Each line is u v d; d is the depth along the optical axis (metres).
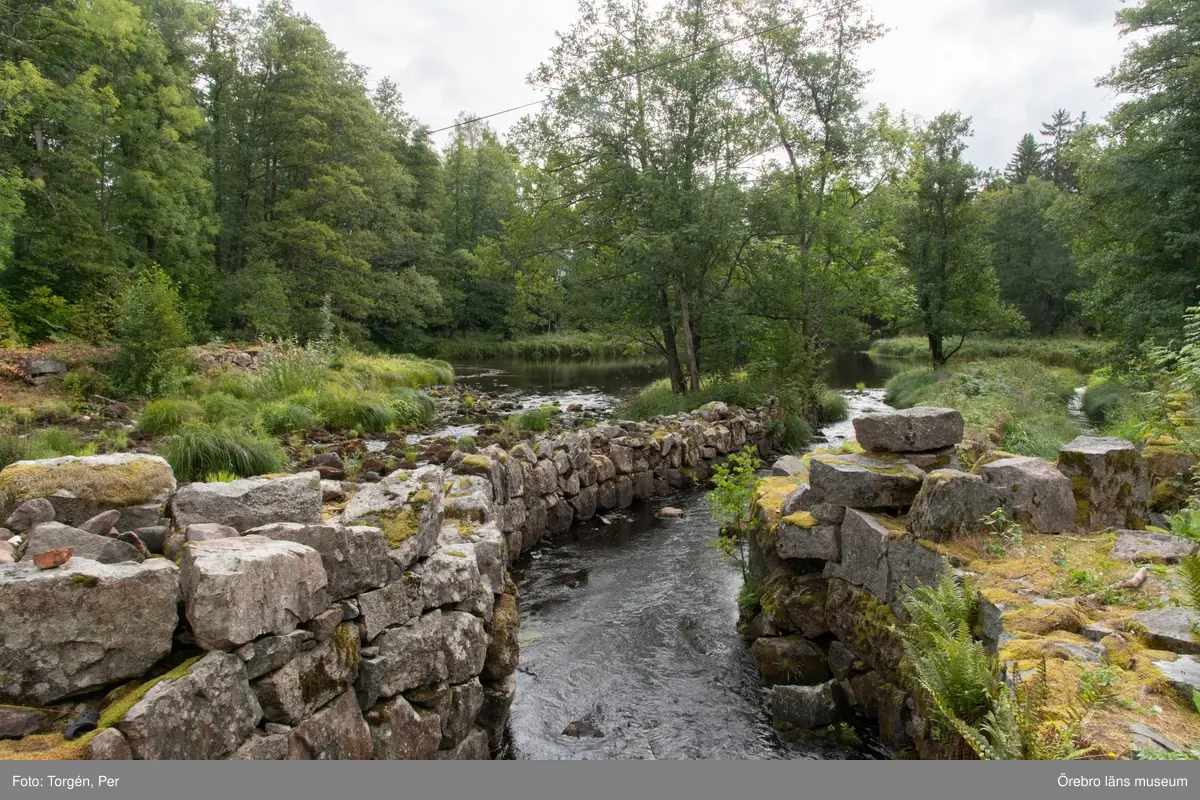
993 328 28.02
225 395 13.56
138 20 23.25
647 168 17.61
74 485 3.41
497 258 20.33
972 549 4.21
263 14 32.12
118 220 25.77
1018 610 3.43
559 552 8.16
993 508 4.47
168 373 15.64
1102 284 19.52
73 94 21.50
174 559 3.13
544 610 6.47
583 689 5.05
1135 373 15.79
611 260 18.98
